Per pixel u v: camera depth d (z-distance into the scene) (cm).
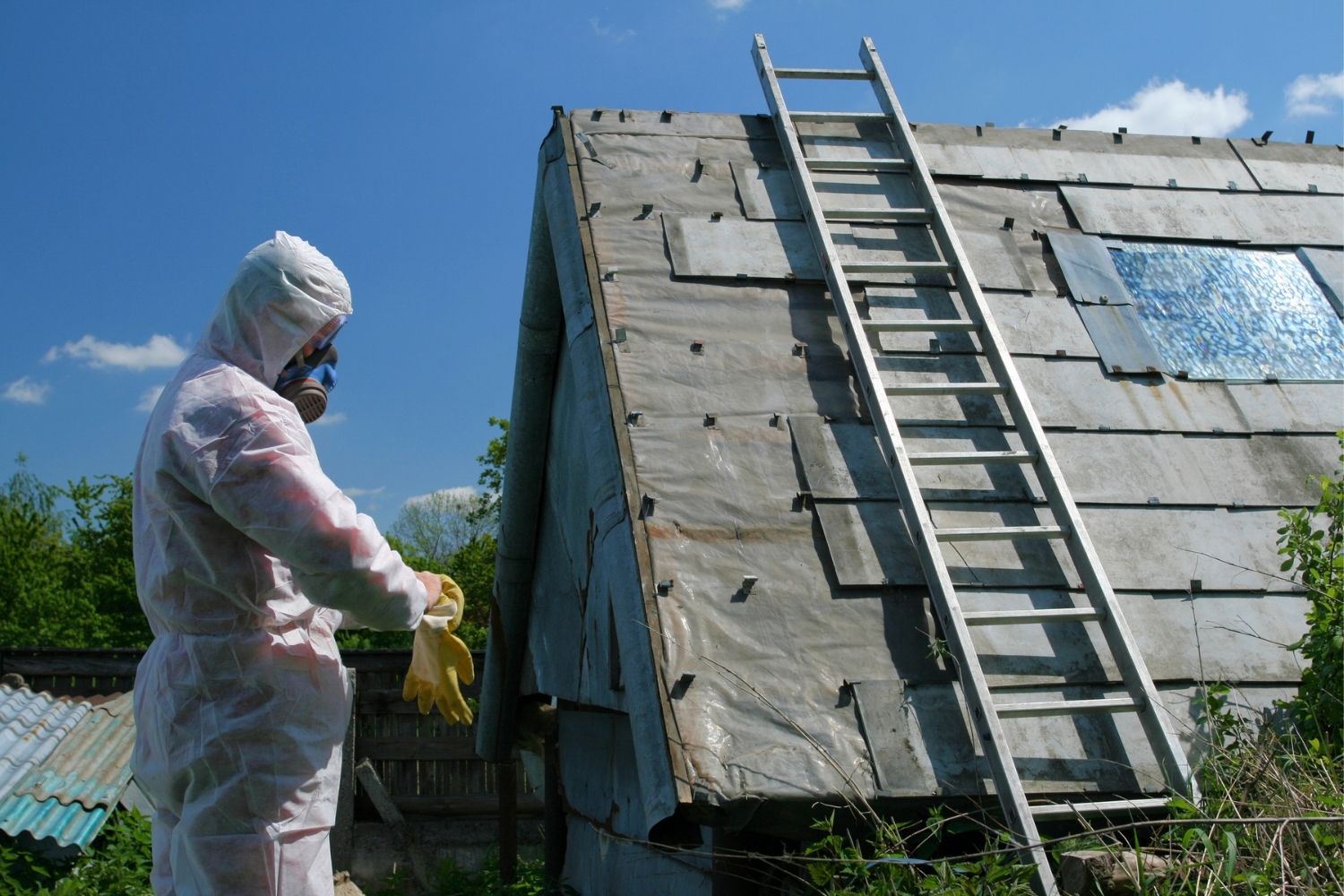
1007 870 279
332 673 258
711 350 436
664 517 380
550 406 633
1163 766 339
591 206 481
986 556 394
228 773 239
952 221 517
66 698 901
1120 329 488
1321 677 357
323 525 236
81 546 2941
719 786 312
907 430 427
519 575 718
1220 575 408
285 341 259
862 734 334
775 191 508
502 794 893
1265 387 482
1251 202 568
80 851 663
